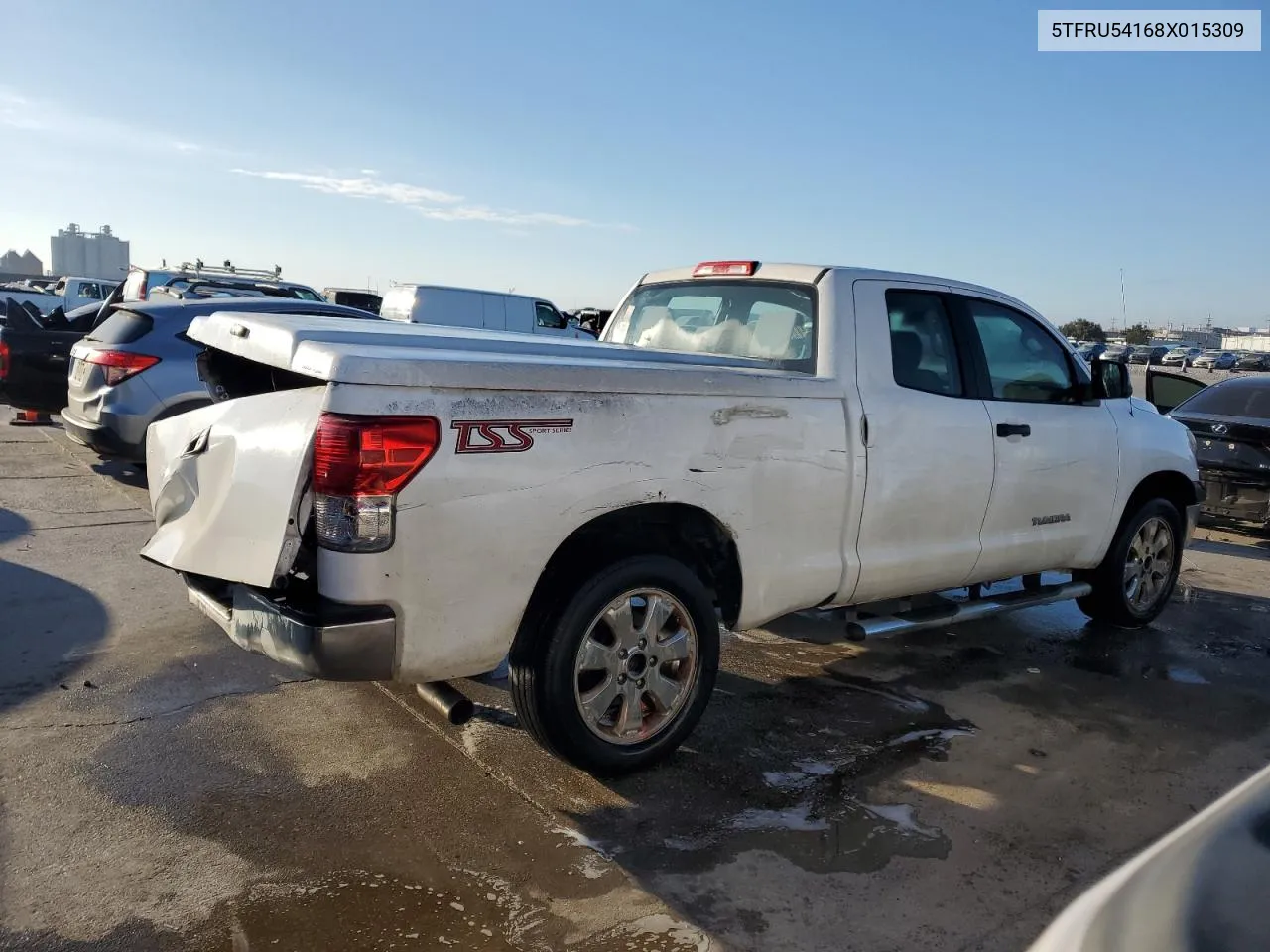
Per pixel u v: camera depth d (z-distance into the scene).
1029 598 5.37
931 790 3.79
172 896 2.85
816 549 4.19
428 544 3.03
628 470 3.48
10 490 8.05
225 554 3.29
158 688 4.30
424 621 3.07
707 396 3.74
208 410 3.69
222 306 8.33
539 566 3.29
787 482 4.01
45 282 37.84
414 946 2.68
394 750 3.86
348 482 2.91
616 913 2.88
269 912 2.80
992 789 3.82
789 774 3.85
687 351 5.07
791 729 4.30
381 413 2.94
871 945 2.80
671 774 3.79
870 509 4.35
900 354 4.60
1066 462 5.30
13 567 5.93
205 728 3.95
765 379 3.96
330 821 3.31
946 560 4.74
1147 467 5.86
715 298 5.03
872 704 4.66
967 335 4.94
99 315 10.66
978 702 4.76
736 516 3.84
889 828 3.47
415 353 3.14
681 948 2.73
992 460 4.87
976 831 3.48
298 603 3.10
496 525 3.16
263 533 3.16
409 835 3.25
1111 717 4.66
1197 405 9.94
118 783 3.47
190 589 3.75
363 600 2.96
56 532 6.84
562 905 2.90
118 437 7.89
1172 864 1.45
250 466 3.24
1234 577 7.83
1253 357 59.66
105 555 6.32
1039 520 5.22
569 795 3.57
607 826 3.37
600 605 3.47
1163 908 1.33
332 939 2.69
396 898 2.89
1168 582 6.26
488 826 3.33
